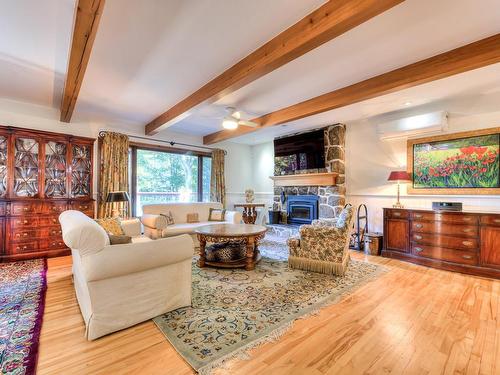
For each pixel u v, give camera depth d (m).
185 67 2.77
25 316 2.15
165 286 2.19
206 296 2.55
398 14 1.94
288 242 3.50
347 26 1.83
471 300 2.52
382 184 4.75
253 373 1.51
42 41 2.32
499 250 3.15
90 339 1.81
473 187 3.74
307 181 5.68
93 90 3.40
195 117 4.71
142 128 5.32
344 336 1.89
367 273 3.30
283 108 4.13
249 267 3.36
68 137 4.19
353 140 5.15
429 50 2.44
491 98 3.58
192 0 1.79
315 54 2.50
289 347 1.76
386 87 2.89
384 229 4.21
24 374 1.48
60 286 2.82
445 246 3.54
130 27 2.09
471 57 2.33
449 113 3.93
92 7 1.67
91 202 4.38
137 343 1.80
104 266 1.82
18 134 3.78
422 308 2.35
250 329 1.97
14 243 3.71
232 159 7.10
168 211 4.95
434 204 3.77
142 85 3.23
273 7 1.88
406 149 4.44
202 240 3.46
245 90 3.40
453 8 1.88
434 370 1.54
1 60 2.67
